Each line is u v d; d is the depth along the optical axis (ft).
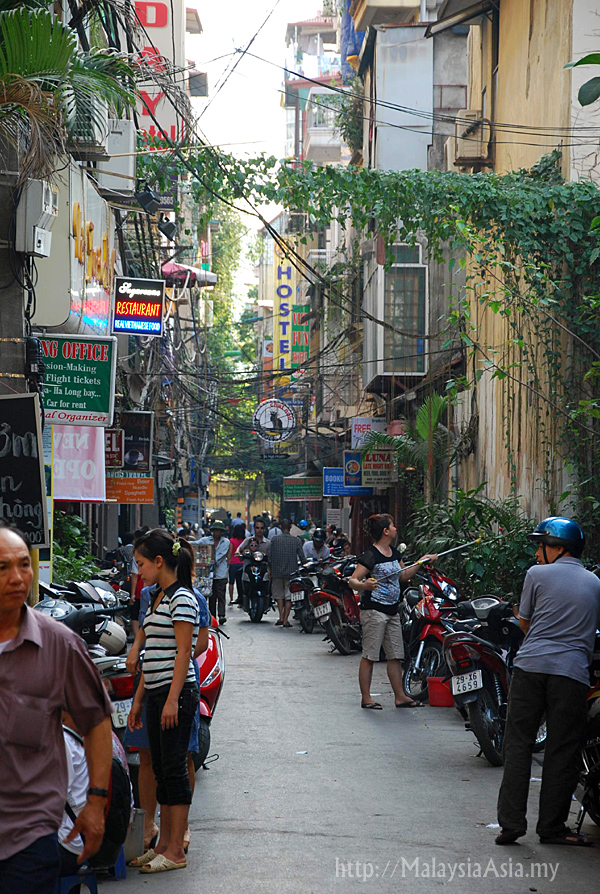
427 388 69.00
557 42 42.55
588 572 19.97
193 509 140.97
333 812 20.99
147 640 18.03
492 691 26.27
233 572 79.51
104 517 74.18
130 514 91.40
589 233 38.32
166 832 17.69
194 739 18.66
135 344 66.13
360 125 91.40
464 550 40.93
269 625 65.31
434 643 35.53
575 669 18.98
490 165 52.65
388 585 34.01
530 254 41.78
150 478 59.26
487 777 24.22
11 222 22.27
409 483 72.38
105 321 34.45
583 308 39.37
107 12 37.01
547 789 18.93
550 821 18.89
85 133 28.07
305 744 27.91
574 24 40.75
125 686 18.86
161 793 17.78
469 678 25.49
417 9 84.17
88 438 38.63
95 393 29.55
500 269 47.03
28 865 10.18
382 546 34.40
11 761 10.44
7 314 22.34
